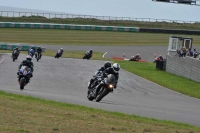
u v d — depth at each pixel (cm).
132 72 11012
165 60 12275
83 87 7462
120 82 8662
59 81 8188
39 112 3166
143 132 2703
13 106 3353
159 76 10406
